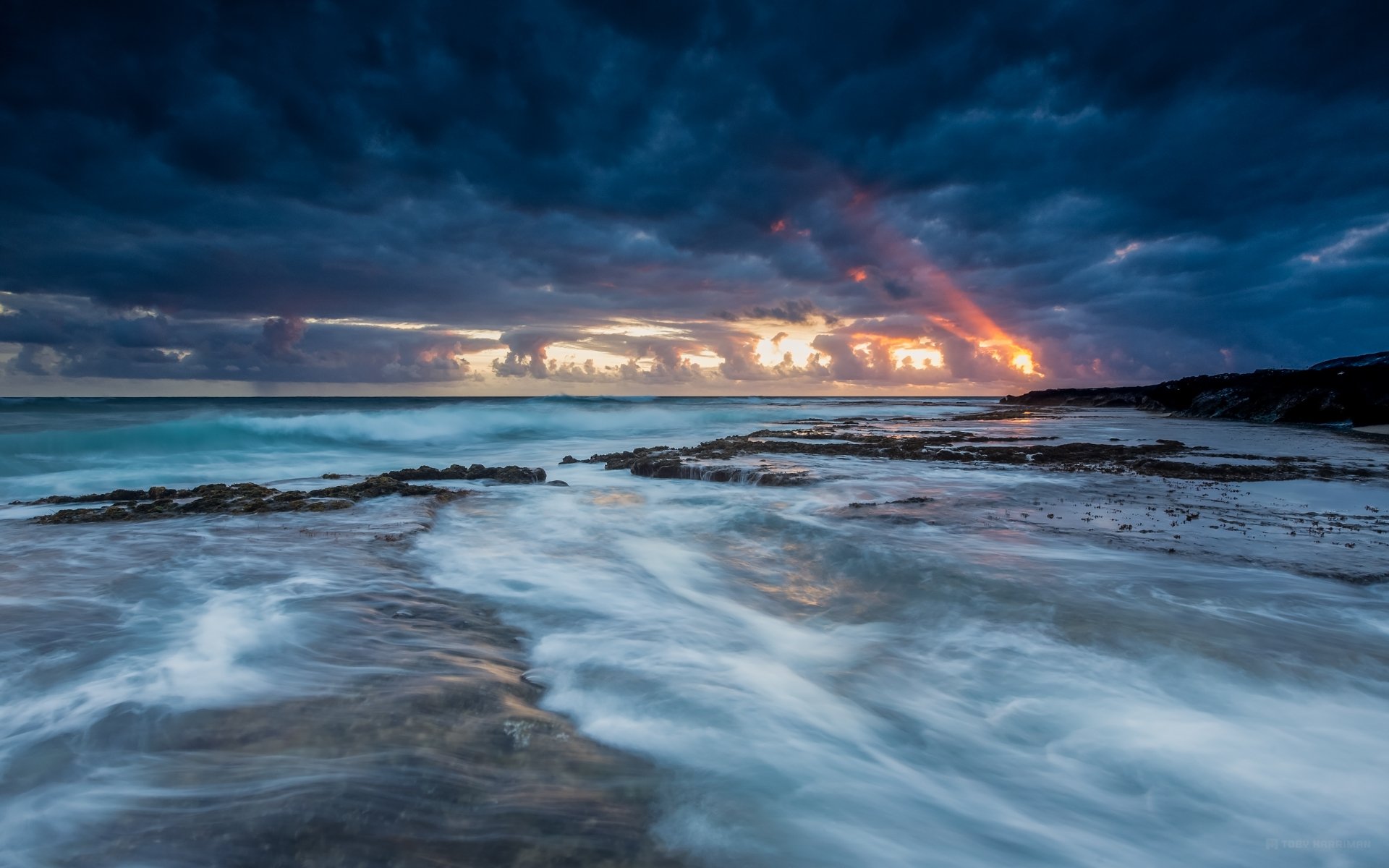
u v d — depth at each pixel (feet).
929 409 214.69
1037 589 21.57
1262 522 31.40
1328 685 15.39
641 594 22.02
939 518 32.55
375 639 16.30
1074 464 53.93
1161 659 16.65
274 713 12.19
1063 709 14.61
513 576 23.11
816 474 47.03
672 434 104.78
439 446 82.48
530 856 8.75
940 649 17.78
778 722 13.48
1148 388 193.26
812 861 9.51
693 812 10.25
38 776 10.18
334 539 26.58
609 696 14.17
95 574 21.08
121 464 59.31
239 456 67.72
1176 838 10.75
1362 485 41.88
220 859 8.39
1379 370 111.65
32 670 13.88
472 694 13.39
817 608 21.57
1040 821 11.08
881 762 12.44
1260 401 125.59
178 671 13.94
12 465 56.08
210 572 21.44
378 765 10.64
